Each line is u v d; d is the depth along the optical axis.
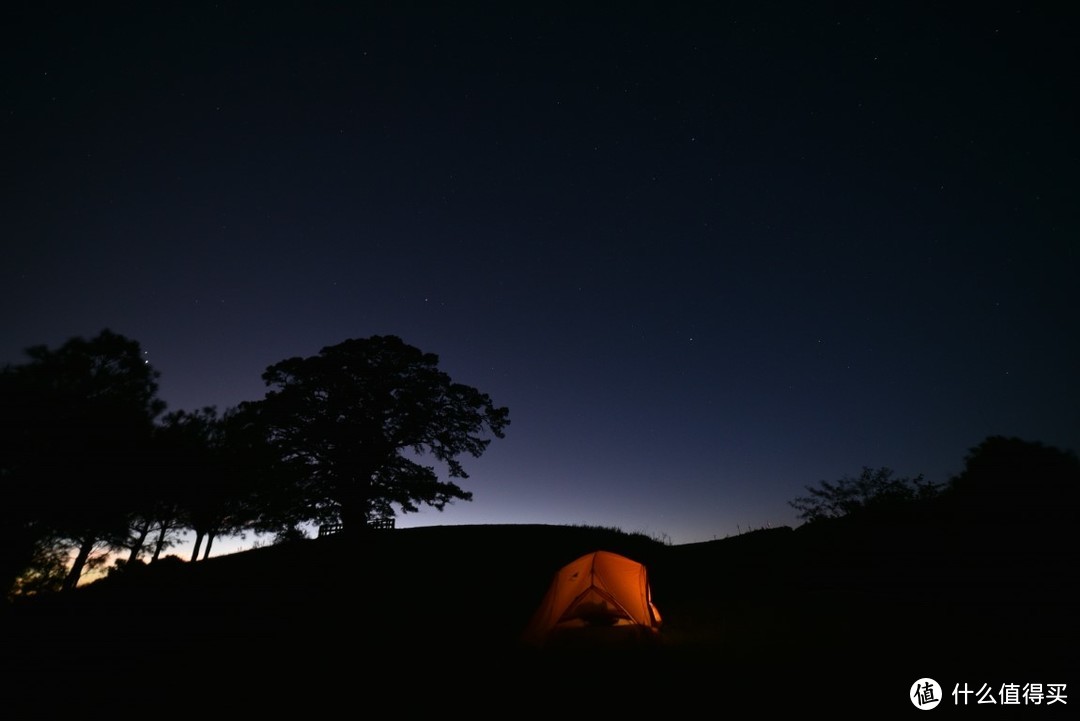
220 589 16.31
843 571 14.27
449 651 10.61
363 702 8.20
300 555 20.69
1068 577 10.98
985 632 9.33
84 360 18.89
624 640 10.44
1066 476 13.16
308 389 25.77
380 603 14.32
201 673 9.89
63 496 17.12
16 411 16.98
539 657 10.02
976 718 6.63
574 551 20.38
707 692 7.82
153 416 20.39
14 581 16.59
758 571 16.08
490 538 22.95
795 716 6.89
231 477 25.64
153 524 23.91
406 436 27.17
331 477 25.17
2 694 9.14
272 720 7.75
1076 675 7.57
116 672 10.13
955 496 14.81
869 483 19.59
